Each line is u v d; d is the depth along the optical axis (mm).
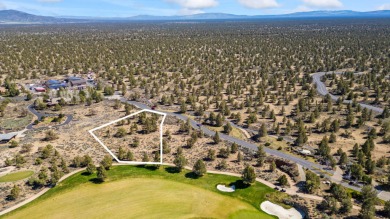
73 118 170250
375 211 88750
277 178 109500
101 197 97312
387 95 191000
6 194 100312
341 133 149625
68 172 113250
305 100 193250
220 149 127688
